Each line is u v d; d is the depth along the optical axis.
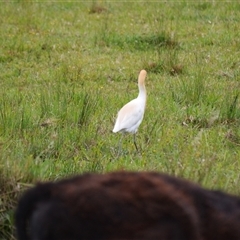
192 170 21.38
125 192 12.90
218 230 13.32
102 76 41.03
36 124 30.75
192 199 13.38
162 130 30.81
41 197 13.20
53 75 41.19
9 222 19.89
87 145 28.92
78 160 26.75
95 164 25.08
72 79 40.34
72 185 13.17
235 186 21.05
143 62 43.12
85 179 13.38
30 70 42.81
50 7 60.09
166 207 12.86
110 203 12.74
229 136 30.14
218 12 56.12
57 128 30.45
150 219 12.75
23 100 35.03
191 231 12.89
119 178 13.35
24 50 46.81
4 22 53.97
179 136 29.92
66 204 12.78
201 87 36.81
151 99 35.84
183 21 54.06
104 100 35.19
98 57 45.38
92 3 61.56
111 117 32.38
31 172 21.73
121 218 12.68
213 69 41.94
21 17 55.28
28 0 61.53
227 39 48.62
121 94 37.19
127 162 26.34
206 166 22.02
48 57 45.44
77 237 12.73
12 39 48.84
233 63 43.12
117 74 41.56
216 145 28.48
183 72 41.81
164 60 42.84
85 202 12.73
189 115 33.16
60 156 27.12
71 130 30.20
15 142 27.23
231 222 13.42
